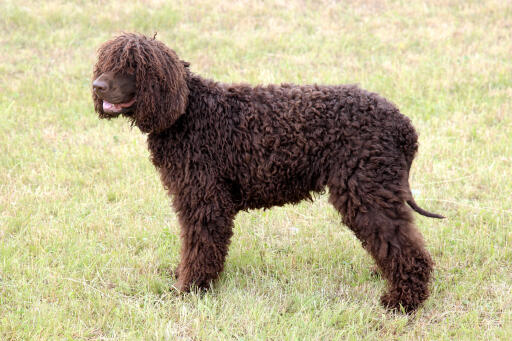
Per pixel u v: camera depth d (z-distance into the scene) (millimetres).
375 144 3871
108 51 3951
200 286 4418
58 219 5520
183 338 3908
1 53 10102
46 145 7148
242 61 10047
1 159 6648
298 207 5953
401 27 11500
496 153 6867
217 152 4129
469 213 5629
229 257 4996
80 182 6324
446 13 12062
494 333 3883
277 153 4004
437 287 4520
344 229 5547
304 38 10984
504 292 4402
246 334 3959
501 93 8445
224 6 12508
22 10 11570
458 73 9133
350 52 10352
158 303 4305
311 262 5059
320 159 3980
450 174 6418
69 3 12242
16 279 4531
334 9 12359
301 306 4277
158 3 12375
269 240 5383
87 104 8445
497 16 11797
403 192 3947
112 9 11953
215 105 4121
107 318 4133
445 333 3938
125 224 5531
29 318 4020
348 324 4078
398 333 4016
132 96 3990
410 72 9195
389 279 4195
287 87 4223
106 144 7238
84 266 4742
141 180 6359
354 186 3891
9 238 5172
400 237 3982
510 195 5898
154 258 4992
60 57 10094
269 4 12633
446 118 7785
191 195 4168
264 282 4652
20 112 8031
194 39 10812
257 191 4195
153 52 3898
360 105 3939
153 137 4234
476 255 4973
